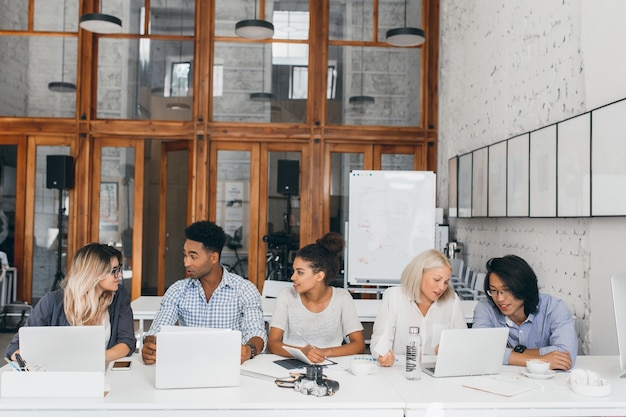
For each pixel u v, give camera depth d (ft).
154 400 7.72
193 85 26.18
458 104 23.95
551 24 15.83
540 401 7.88
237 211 26.35
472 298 21.18
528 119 17.31
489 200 19.56
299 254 10.78
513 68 18.44
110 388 8.25
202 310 10.85
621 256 12.16
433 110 26.55
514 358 9.87
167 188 26.86
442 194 25.84
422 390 8.32
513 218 18.33
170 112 26.23
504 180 18.20
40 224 26.16
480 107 21.42
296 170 26.22
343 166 26.48
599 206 12.61
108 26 22.45
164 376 8.20
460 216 22.90
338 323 11.15
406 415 7.75
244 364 9.50
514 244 18.28
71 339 8.11
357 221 20.86
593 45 12.95
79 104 25.89
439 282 10.44
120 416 7.57
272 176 26.45
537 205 15.79
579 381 8.36
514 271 10.14
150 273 29.78
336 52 26.55
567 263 14.73
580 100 14.26
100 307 9.62
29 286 26.07
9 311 25.81
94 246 9.65
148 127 25.93
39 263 26.14
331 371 9.34
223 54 26.37
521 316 10.53
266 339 10.72
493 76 20.17
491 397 8.02
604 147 12.41
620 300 8.50
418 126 26.66
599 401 7.91
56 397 7.81
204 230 10.61
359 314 14.96
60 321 9.57
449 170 24.58
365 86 26.58
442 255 10.61
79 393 7.82
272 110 26.35
